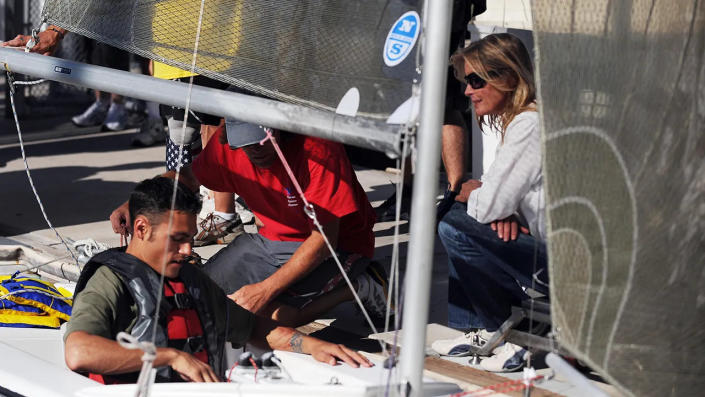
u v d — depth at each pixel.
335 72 4.76
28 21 17.00
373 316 6.88
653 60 4.19
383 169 13.33
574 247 3.74
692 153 4.48
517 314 5.73
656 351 4.32
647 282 4.27
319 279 6.47
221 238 9.25
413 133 4.02
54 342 5.69
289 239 6.73
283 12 4.98
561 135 3.66
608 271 3.98
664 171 4.32
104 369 4.90
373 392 4.68
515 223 5.84
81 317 4.99
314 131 4.34
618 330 4.08
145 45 5.61
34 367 5.08
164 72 8.04
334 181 6.09
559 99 3.65
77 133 16.16
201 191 10.06
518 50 5.63
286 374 5.44
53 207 10.86
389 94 4.53
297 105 4.64
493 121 5.93
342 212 6.11
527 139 5.57
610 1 3.88
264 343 5.66
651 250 4.28
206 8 5.31
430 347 6.34
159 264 5.16
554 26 3.65
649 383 4.26
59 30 6.29
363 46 4.65
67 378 4.97
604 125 3.91
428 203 3.93
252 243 6.81
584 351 3.85
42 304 5.99
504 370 5.80
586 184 3.80
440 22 3.86
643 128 4.17
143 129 15.19
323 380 5.29
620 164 4.03
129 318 5.16
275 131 5.91
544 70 3.58
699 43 4.46
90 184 12.17
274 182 6.42
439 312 7.36
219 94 4.69
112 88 5.18
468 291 6.12
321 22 4.83
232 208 9.30
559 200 3.64
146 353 4.14
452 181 8.04
